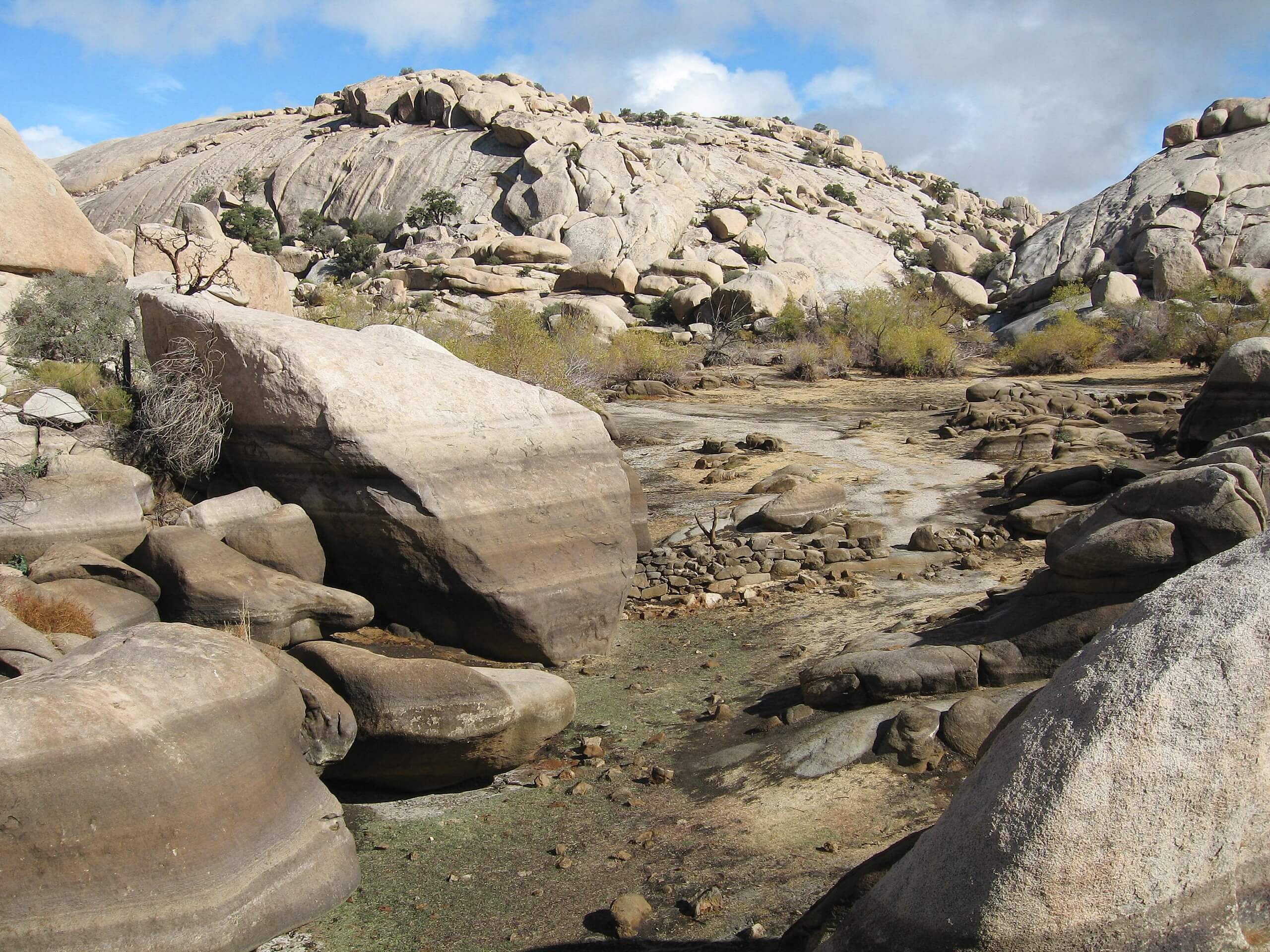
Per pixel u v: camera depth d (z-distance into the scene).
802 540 10.80
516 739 5.50
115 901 3.70
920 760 5.06
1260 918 2.33
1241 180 47.50
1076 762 2.29
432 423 7.24
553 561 7.41
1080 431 15.24
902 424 19.59
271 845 4.19
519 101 96.44
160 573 6.64
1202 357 28.20
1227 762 2.26
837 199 94.25
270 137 102.12
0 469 7.11
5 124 12.62
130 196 97.69
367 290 53.19
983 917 2.31
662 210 77.94
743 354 34.31
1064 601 5.83
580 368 26.08
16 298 11.72
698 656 7.54
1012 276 52.34
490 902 4.34
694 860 4.54
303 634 6.73
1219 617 2.30
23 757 3.64
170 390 7.90
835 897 3.09
